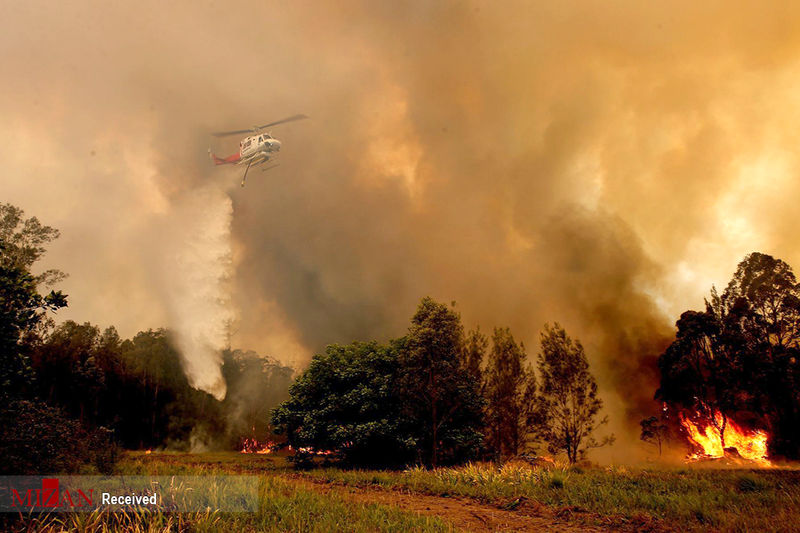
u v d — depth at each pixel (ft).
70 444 40.50
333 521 27.76
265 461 97.25
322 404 81.82
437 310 80.28
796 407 98.07
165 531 22.89
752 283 109.09
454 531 27.50
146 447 172.14
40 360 128.06
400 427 77.71
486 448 83.92
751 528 27.27
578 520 31.76
